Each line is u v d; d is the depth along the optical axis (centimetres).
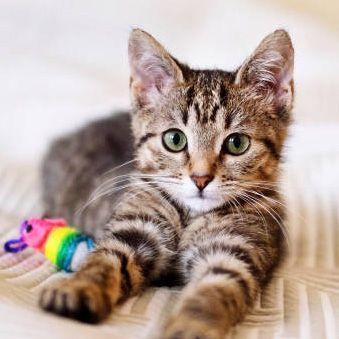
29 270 42
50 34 78
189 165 43
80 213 54
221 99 44
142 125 46
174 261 44
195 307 35
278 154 46
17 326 33
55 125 68
